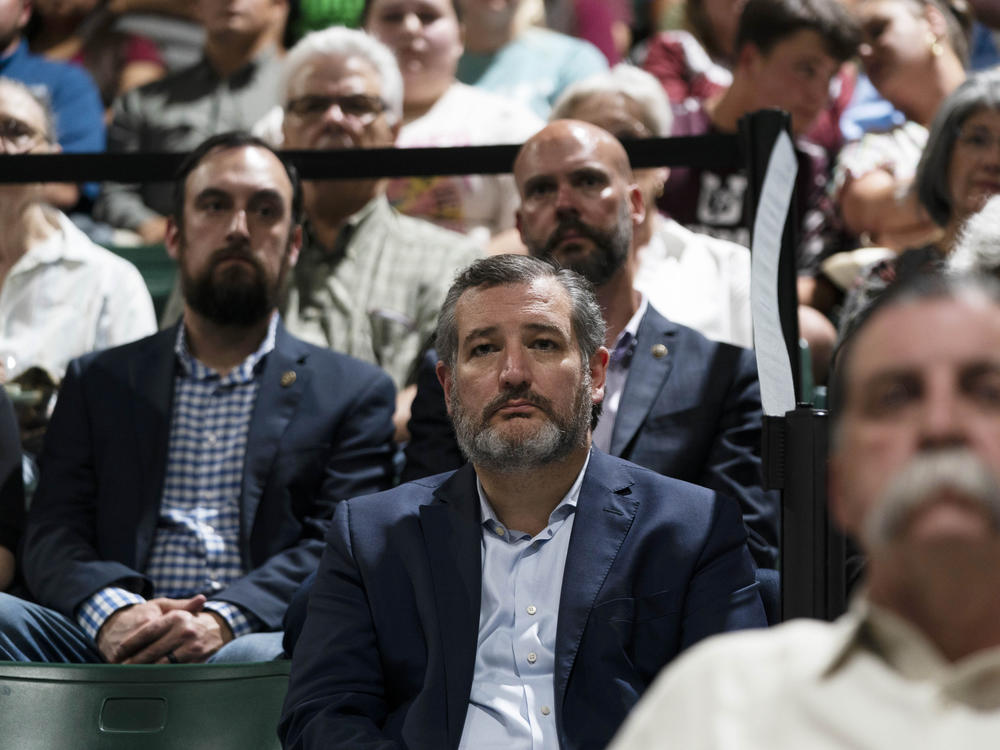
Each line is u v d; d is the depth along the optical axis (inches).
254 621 204.4
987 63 382.3
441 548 165.3
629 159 230.7
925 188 240.2
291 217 235.5
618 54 432.8
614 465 171.6
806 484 136.3
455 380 170.9
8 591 221.9
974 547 60.3
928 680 63.8
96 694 178.2
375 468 226.2
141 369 227.3
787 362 145.9
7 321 272.2
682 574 162.7
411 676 161.0
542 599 164.1
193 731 176.9
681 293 272.1
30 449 252.2
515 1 390.6
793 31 301.6
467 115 344.2
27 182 232.2
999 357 61.9
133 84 416.5
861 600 66.8
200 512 221.3
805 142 311.3
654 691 70.2
